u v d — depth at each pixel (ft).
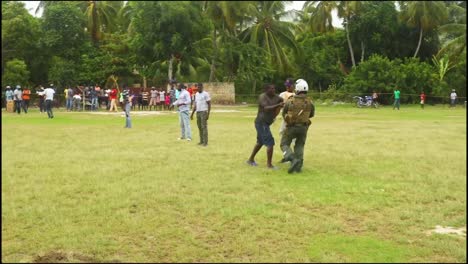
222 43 135.54
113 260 15.71
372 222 19.40
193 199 22.65
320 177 27.66
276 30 139.74
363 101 128.98
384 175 28.32
